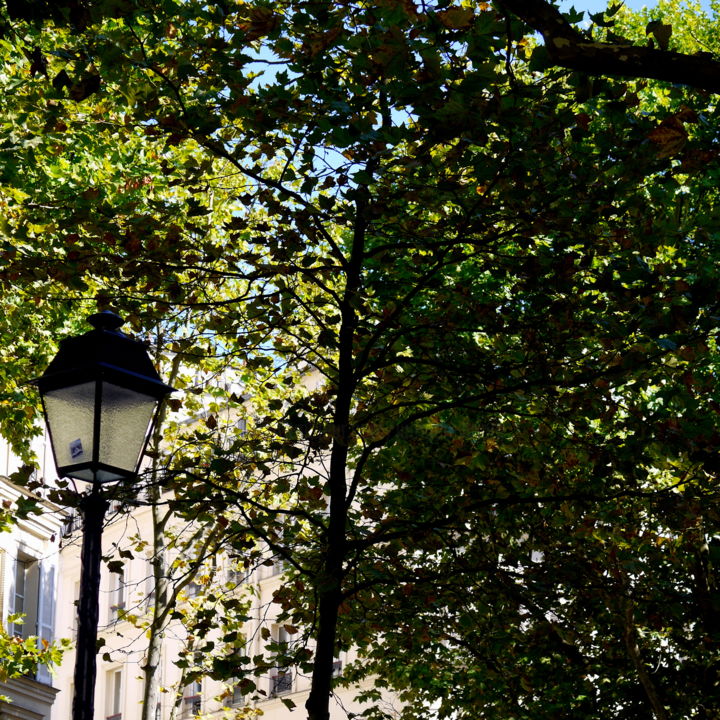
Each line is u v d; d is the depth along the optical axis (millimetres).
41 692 29859
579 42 6051
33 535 31109
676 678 18797
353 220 11906
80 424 7375
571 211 10781
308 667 12008
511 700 17953
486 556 14016
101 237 11805
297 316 15641
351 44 9367
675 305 10586
